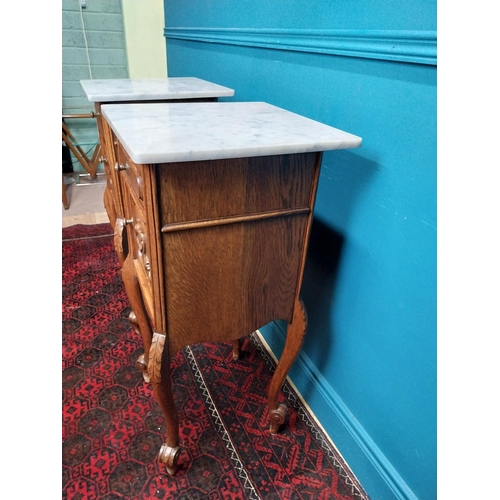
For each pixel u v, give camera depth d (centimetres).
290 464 100
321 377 108
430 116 63
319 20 87
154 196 61
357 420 97
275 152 61
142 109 84
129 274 95
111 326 146
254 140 63
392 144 72
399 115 69
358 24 75
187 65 194
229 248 72
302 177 72
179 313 74
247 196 68
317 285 103
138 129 67
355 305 90
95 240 207
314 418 112
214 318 78
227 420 111
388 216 76
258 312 82
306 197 74
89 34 271
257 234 73
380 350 85
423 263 70
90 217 236
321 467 99
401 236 74
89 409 112
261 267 77
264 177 68
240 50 129
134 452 101
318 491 94
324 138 66
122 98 105
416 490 81
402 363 79
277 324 129
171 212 64
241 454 101
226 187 66
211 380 124
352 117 81
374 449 90
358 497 93
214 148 57
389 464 87
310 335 111
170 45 219
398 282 76
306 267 107
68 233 213
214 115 81
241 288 77
